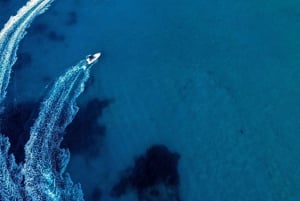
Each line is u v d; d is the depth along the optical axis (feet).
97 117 112.06
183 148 99.66
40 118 113.39
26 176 98.27
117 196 93.45
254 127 98.84
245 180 89.76
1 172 99.71
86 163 101.30
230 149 96.07
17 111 116.26
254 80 109.81
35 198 93.25
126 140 105.19
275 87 106.63
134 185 94.48
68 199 93.56
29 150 104.88
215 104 106.52
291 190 85.71
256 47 118.52
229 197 88.07
